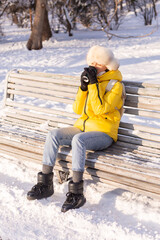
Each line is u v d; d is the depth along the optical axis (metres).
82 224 2.50
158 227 2.47
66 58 11.09
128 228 2.39
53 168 3.04
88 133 2.81
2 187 3.04
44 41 16.83
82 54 11.80
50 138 2.83
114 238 2.36
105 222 2.48
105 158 2.74
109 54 2.84
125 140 3.01
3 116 3.85
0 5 18.98
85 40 16.47
